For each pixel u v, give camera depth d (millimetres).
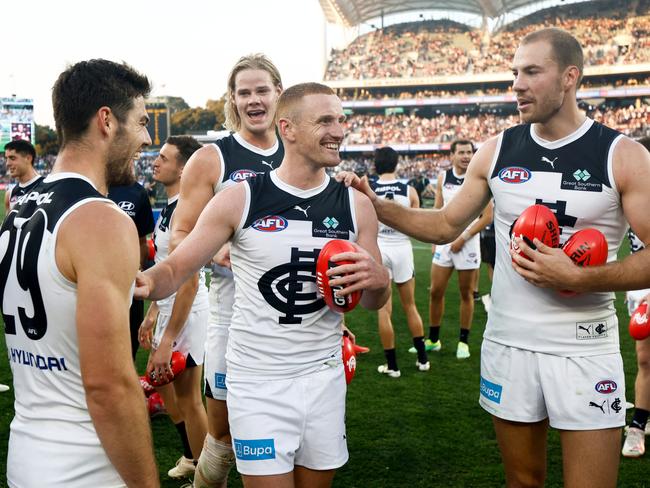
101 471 1594
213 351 2928
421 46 46188
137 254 1591
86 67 1661
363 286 2049
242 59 3029
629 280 2256
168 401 3525
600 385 2377
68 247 1494
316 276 2158
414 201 6199
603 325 2426
